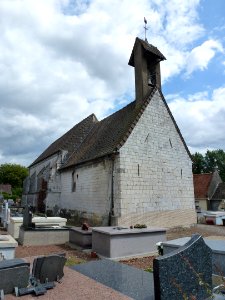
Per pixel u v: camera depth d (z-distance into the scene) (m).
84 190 17.86
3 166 68.50
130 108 18.72
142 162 15.48
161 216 15.59
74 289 4.25
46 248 10.91
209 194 34.19
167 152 16.95
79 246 10.68
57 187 22.28
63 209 20.97
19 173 67.25
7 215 16.05
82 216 17.66
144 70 17.98
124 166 14.66
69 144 24.98
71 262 8.54
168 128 17.45
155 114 16.97
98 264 6.11
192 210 17.45
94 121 25.67
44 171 25.58
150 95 17.12
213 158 60.81
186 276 4.02
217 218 21.81
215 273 5.82
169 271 3.79
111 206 14.62
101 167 16.19
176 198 16.70
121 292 4.33
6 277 4.00
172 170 16.95
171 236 14.24
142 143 15.77
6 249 6.88
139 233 9.42
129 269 5.69
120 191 14.20
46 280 4.43
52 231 11.91
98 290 4.22
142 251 9.37
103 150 16.52
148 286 4.62
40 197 24.34
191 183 17.89
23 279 4.11
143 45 18.03
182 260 4.02
